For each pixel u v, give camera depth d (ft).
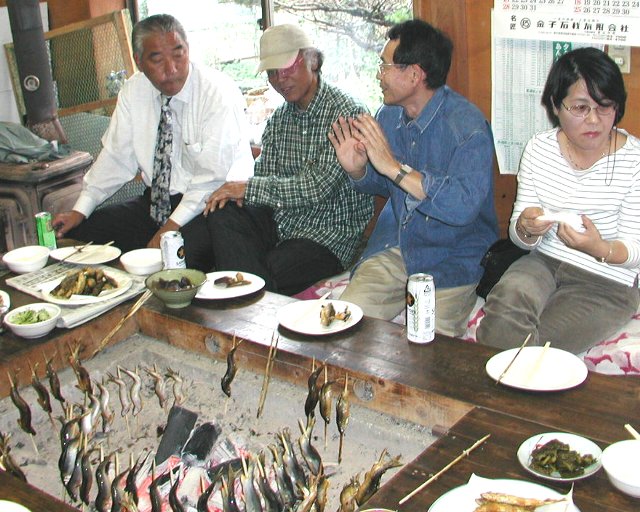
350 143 9.41
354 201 11.00
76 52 14.47
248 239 10.53
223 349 7.39
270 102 14.06
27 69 13.93
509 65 10.03
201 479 6.25
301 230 11.09
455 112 9.09
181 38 11.10
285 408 6.94
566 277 8.62
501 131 10.45
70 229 11.69
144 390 7.79
